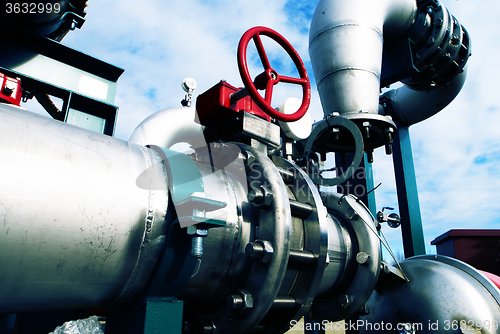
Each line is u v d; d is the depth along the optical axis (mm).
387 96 4191
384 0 2562
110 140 968
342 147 2211
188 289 1071
